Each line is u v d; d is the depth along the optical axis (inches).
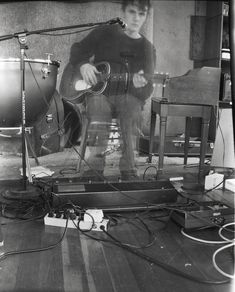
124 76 132.0
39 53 133.3
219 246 53.2
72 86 132.7
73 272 43.8
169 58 152.5
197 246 53.1
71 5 135.9
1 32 130.0
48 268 44.7
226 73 129.6
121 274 43.7
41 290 39.5
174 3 149.5
